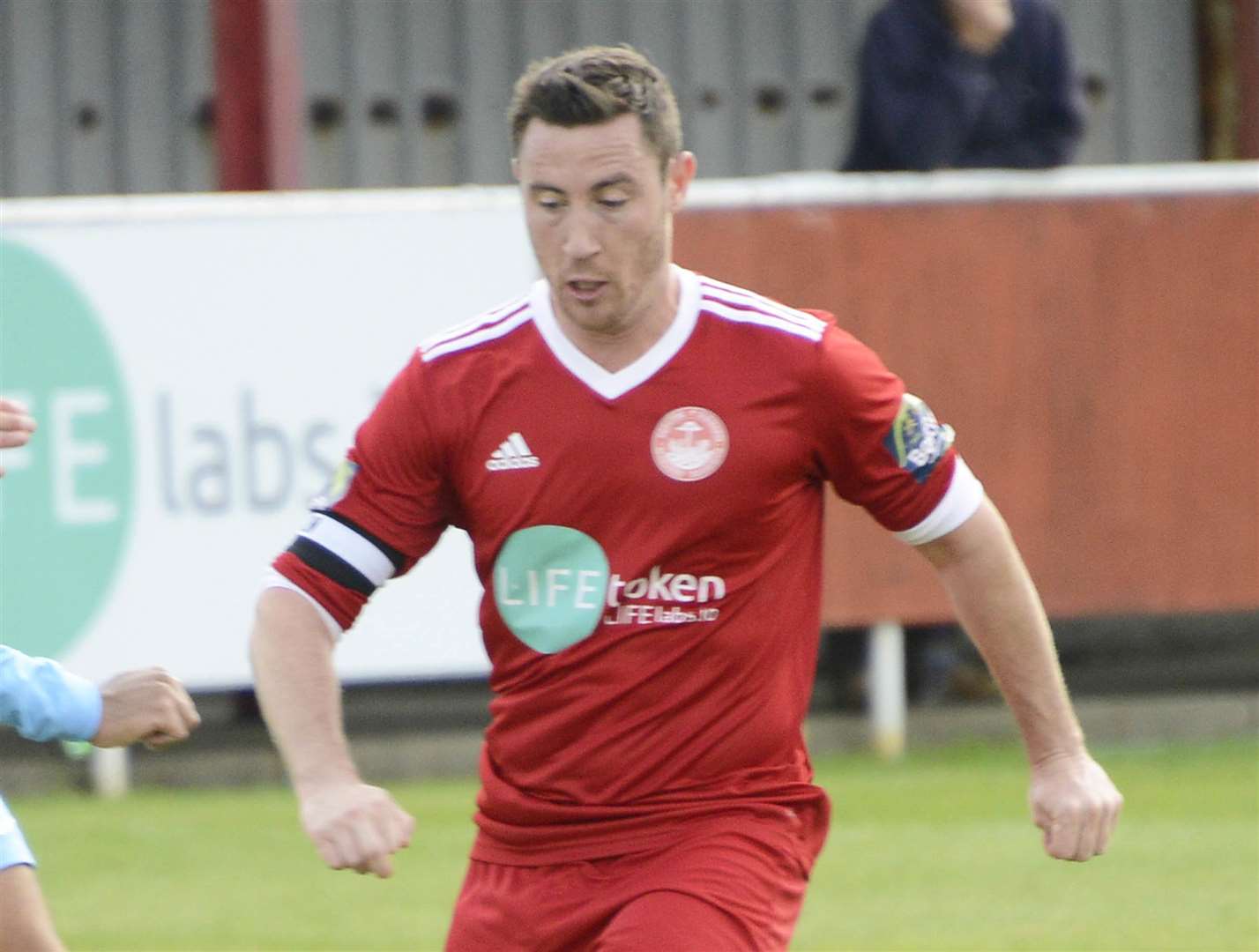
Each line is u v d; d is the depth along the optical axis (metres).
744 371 11.36
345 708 31.14
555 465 11.36
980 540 11.88
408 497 11.74
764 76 42.56
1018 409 27.62
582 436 11.31
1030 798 11.94
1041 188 27.56
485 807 11.89
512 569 11.55
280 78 32.06
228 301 25.86
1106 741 29.39
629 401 11.30
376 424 11.76
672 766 11.43
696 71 42.34
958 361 27.52
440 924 19.95
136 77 41.28
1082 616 27.92
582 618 11.41
